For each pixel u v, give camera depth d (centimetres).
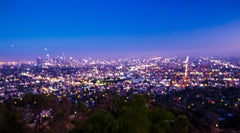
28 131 1445
